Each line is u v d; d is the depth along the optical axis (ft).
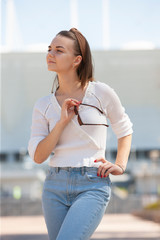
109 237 29.48
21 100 69.26
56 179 7.75
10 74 67.62
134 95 69.82
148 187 75.36
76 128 7.75
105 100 8.04
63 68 8.04
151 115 70.69
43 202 7.93
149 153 74.28
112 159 68.28
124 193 75.00
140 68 67.92
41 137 8.21
